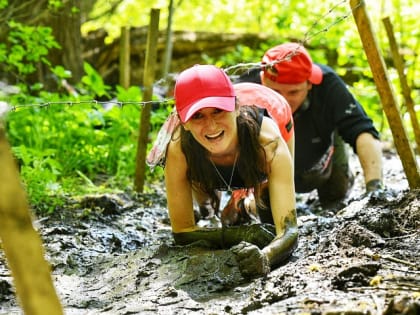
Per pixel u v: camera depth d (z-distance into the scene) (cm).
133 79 1279
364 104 1065
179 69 1296
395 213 501
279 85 625
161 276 443
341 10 994
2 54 913
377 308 341
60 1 1066
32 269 241
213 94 435
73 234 575
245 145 457
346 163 723
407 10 1095
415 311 328
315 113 668
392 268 402
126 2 1299
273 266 446
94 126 912
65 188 725
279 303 363
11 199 238
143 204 715
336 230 479
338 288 375
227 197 570
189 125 443
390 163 922
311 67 630
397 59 688
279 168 464
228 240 483
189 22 1522
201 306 396
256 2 1379
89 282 461
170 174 486
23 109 823
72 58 1109
